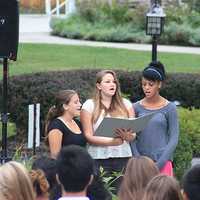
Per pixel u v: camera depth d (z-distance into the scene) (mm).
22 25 61000
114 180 13766
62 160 8836
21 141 22375
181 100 26047
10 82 22469
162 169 13969
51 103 21750
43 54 41969
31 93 22141
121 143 13992
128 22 54531
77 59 40469
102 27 54500
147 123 13867
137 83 25750
